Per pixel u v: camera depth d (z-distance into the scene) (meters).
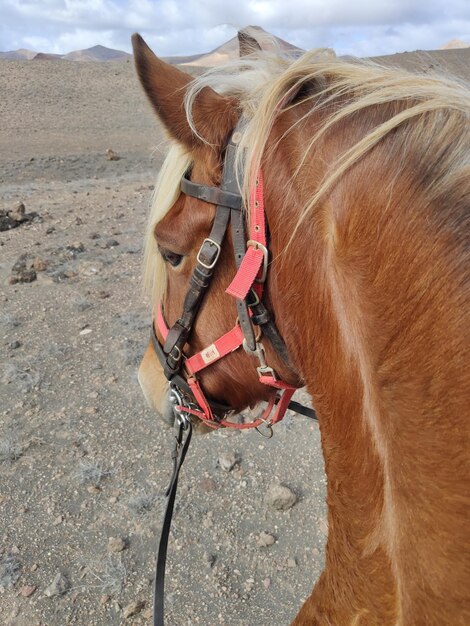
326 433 1.43
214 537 3.37
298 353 1.52
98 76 37.16
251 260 1.47
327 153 1.32
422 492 1.11
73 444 4.13
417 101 1.26
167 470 3.89
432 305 1.09
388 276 1.15
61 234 9.23
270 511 3.56
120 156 20.73
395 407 1.14
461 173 1.10
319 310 1.37
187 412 2.17
